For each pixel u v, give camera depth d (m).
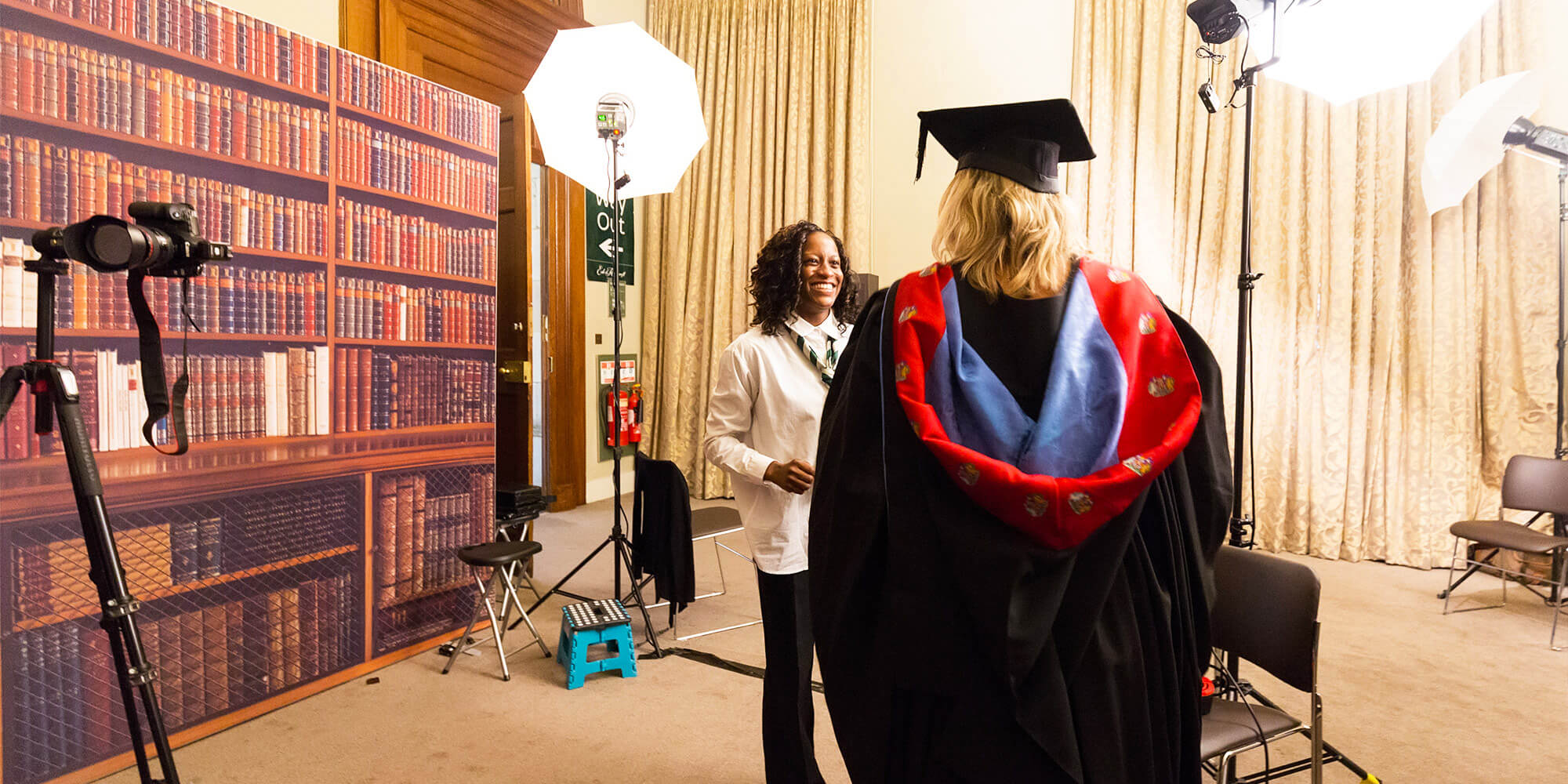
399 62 4.23
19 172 1.92
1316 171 4.44
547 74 3.19
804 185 5.91
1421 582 4.07
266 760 2.21
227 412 2.38
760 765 2.23
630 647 2.83
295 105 2.53
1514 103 3.57
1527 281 4.11
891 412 0.96
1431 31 2.83
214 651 2.36
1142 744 0.89
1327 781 2.13
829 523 1.02
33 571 1.98
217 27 2.32
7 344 1.91
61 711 2.03
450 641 3.12
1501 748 2.33
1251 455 4.62
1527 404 4.15
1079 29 5.00
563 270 5.55
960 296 0.97
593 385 5.96
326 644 2.68
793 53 5.92
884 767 0.95
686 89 3.31
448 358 3.11
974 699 0.88
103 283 2.08
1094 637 0.88
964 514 0.89
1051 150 1.02
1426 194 3.94
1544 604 3.70
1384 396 4.39
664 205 6.38
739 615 3.56
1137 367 0.92
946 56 5.58
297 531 2.58
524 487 3.81
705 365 6.18
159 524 2.21
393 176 2.86
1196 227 4.73
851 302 2.07
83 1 2.02
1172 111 4.75
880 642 0.93
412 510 2.98
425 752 2.27
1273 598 1.65
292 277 2.54
